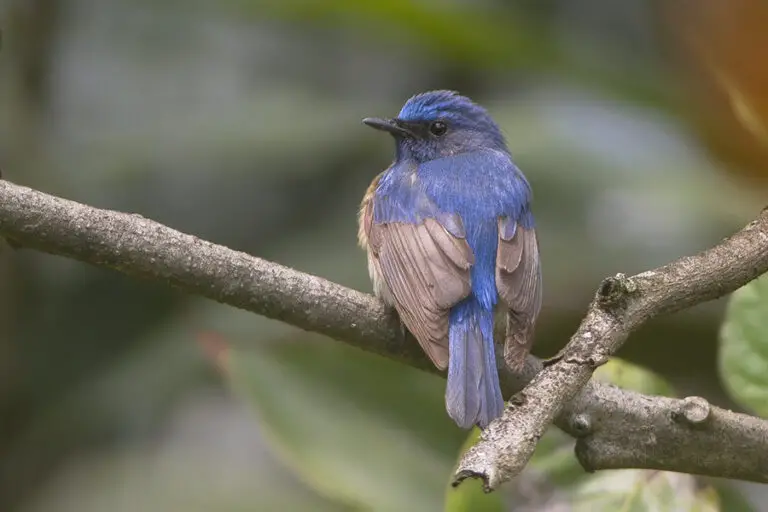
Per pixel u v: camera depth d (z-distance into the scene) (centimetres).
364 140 1299
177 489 1160
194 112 1441
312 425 805
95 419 1214
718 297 644
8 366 1232
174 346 1186
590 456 718
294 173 1331
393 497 789
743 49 639
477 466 548
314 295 736
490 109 1258
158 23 1557
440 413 826
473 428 719
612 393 717
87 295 1309
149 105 1520
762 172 718
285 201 1347
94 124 1501
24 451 1225
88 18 1534
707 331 1130
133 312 1303
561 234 1138
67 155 1341
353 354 829
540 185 1141
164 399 1170
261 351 820
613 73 1037
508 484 750
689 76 762
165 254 699
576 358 606
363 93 1515
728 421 705
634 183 1098
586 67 1040
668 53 974
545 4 1364
